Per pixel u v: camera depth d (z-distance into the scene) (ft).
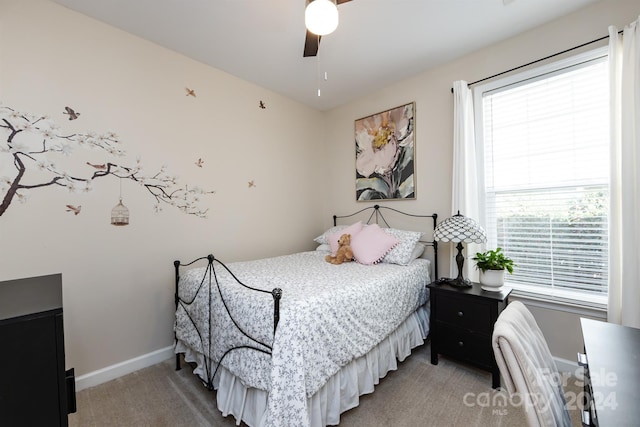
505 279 7.57
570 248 6.63
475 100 7.96
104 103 6.59
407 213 9.56
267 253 10.12
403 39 7.32
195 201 8.20
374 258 7.98
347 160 11.45
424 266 8.18
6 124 5.44
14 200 5.52
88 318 6.36
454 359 7.05
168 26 6.75
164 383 6.41
